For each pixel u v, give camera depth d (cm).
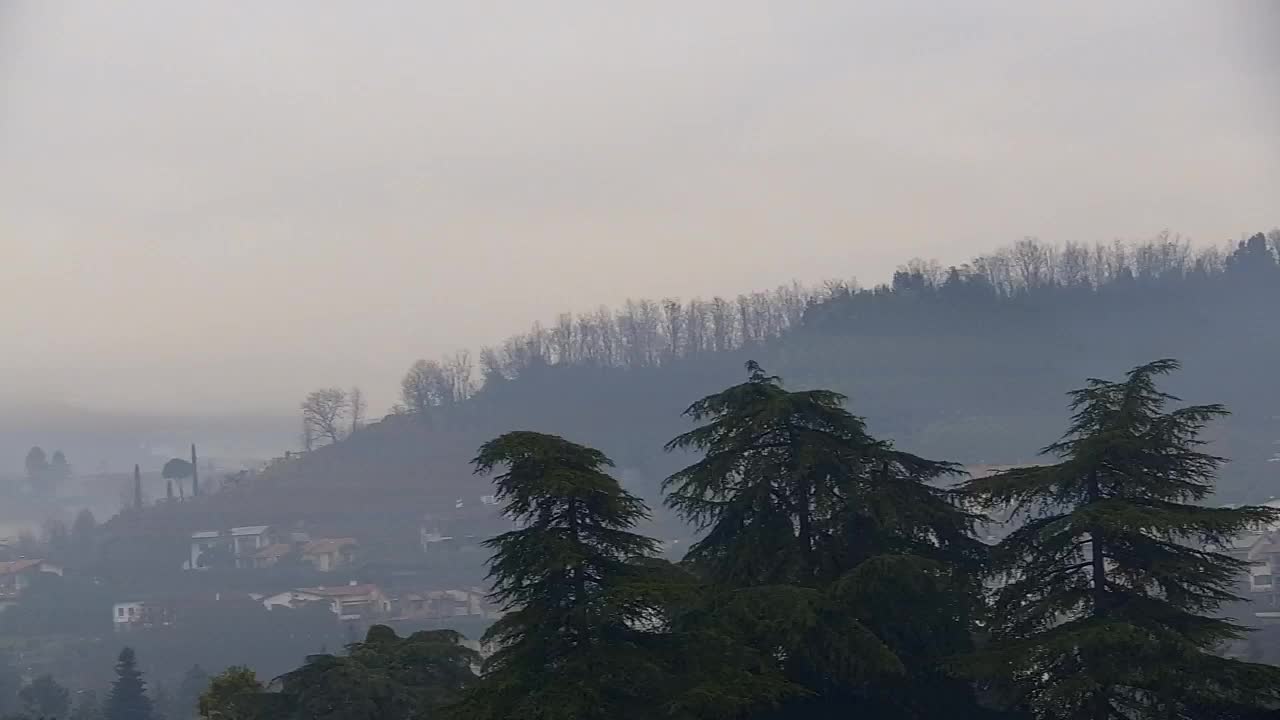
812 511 4953
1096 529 4319
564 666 3838
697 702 3744
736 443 4984
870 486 4941
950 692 4828
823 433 5025
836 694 4641
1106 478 4456
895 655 4281
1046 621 4503
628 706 3838
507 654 4028
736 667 4019
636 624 4153
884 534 4925
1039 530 4578
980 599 4894
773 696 3916
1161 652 4081
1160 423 4409
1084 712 4172
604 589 3909
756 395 5031
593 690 3700
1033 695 4369
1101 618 4222
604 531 4144
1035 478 4503
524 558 3978
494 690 3866
